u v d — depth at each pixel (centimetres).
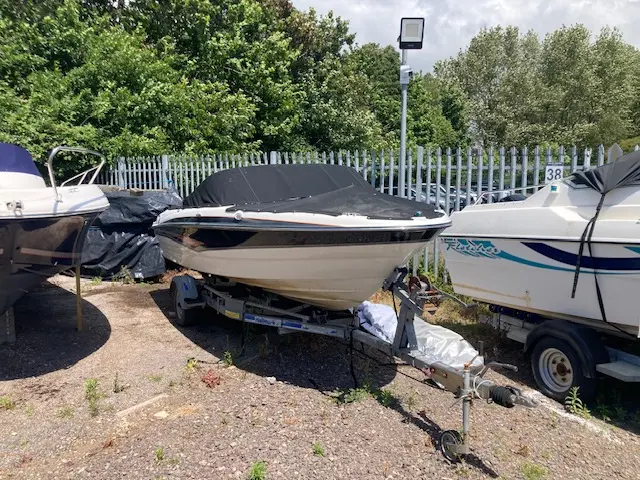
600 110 3222
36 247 473
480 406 408
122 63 1190
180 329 591
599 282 402
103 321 615
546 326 428
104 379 452
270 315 495
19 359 492
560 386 425
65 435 360
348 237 389
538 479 312
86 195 523
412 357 393
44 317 621
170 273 849
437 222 405
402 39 674
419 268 768
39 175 581
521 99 3394
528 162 679
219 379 448
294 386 438
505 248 479
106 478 308
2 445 347
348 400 408
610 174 405
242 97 1391
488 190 698
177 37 1555
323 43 2086
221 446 342
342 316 490
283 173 518
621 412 397
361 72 2481
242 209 448
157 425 372
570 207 434
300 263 427
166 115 1241
